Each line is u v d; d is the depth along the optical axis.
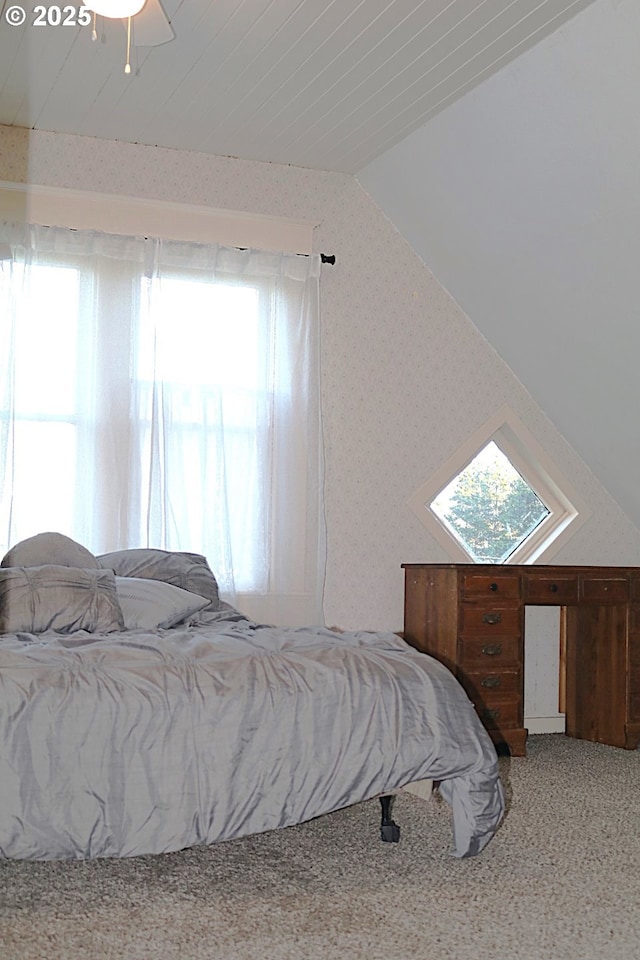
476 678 4.39
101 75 3.90
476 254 4.73
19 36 3.57
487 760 2.79
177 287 4.59
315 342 4.81
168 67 3.82
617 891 2.65
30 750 2.46
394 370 5.04
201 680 2.67
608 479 5.29
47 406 4.33
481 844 2.82
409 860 2.89
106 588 3.54
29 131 4.44
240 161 4.80
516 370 5.21
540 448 5.27
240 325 4.70
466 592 4.39
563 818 3.41
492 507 5.30
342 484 4.91
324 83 3.95
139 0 2.54
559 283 4.43
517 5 3.33
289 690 2.72
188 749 2.58
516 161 4.06
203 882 2.67
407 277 5.10
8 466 4.18
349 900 2.54
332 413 4.92
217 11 3.39
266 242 4.82
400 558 5.00
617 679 4.79
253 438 4.68
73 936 2.27
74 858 2.48
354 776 2.68
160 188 4.64
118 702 2.56
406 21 3.45
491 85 3.85
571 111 3.66
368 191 5.04
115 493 4.39
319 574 4.75
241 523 4.62
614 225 3.93
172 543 4.46
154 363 4.48
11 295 4.28
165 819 2.53
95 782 2.49
